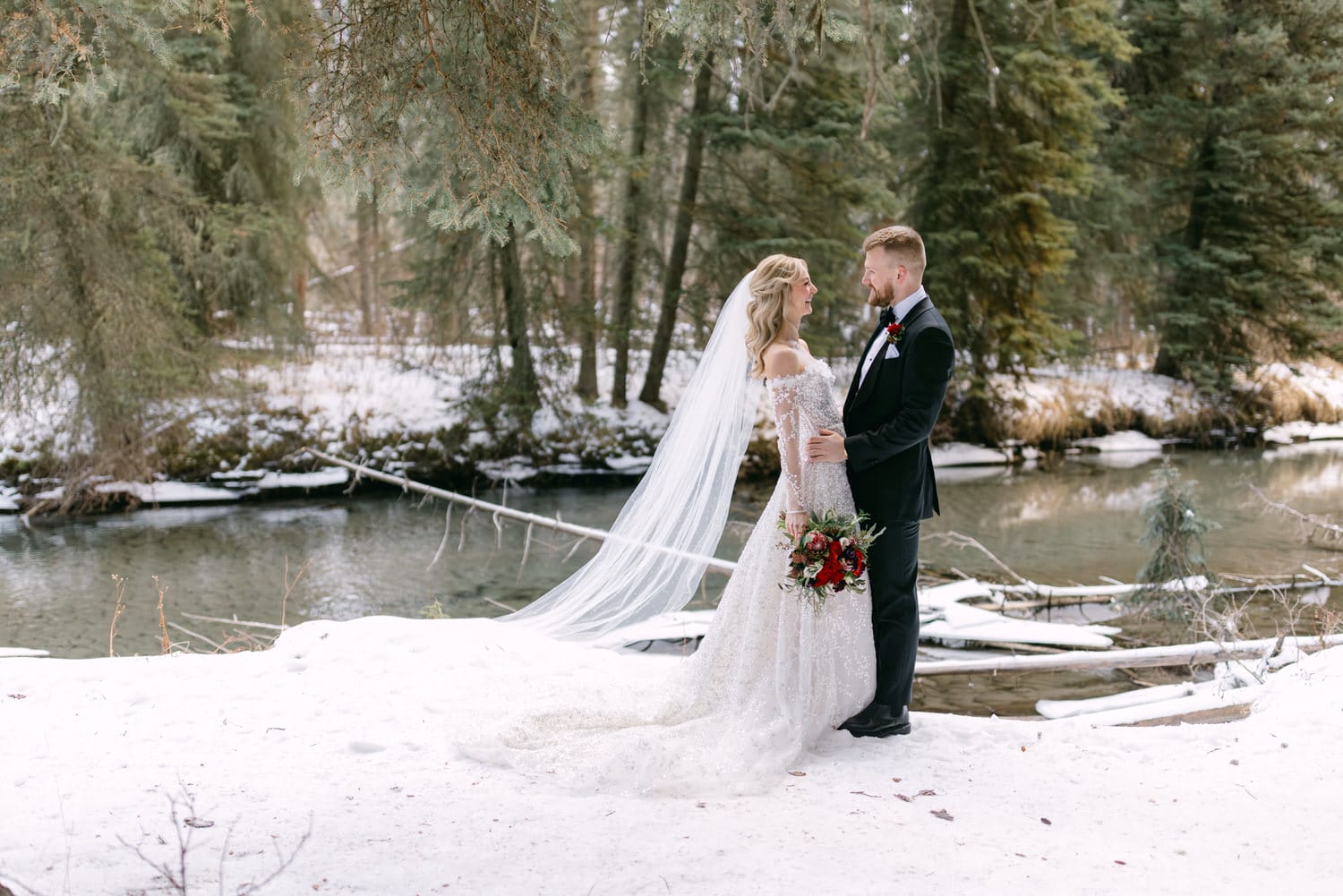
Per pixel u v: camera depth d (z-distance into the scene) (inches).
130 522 514.6
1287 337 852.6
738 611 156.7
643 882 103.5
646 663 188.5
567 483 645.9
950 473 697.6
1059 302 833.5
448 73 156.5
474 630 200.5
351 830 114.5
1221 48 831.7
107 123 557.9
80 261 496.7
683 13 163.9
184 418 577.6
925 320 151.6
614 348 722.8
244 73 631.8
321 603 381.1
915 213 735.7
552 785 132.4
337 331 892.6
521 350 645.3
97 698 161.2
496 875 104.1
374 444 611.2
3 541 471.5
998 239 713.6
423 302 639.8
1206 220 865.5
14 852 104.8
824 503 153.7
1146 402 847.7
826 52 583.8
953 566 434.0
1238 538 475.8
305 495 589.3
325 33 156.7
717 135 615.5
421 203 173.8
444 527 516.7
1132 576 416.5
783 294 152.9
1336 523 504.7
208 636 339.6
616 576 204.4
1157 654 260.5
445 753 143.3
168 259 556.7
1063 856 115.5
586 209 608.4
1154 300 892.6
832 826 121.8
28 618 356.8
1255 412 878.4
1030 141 705.0
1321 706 163.2
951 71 653.3
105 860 103.3
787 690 151.1
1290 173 842.2
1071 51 796.6
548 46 157.2
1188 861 115.3
